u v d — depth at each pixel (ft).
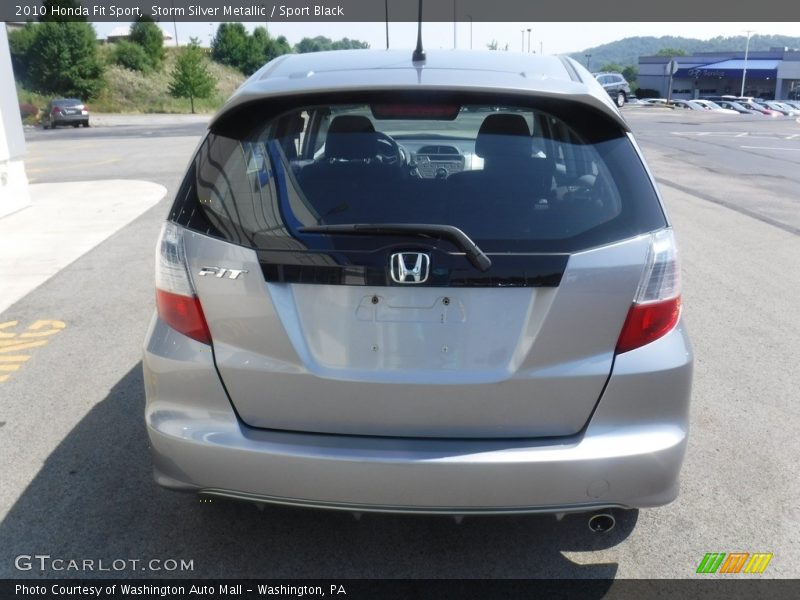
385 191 7.72
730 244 26.63
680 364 7.74
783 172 48.26
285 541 9.61
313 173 7.89
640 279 7.54
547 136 8.08
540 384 7.54
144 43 236.22
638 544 9.57
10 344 16.76
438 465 7.44
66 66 191.72
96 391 14.21
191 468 7.95
